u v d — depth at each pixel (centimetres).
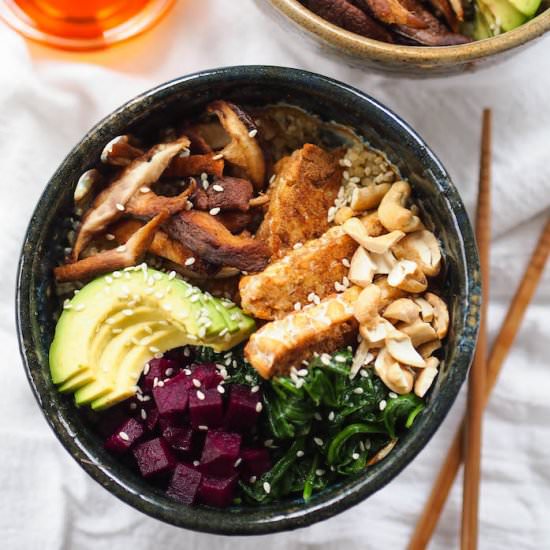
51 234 61
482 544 69
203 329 60
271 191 63
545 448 69
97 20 67
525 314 70
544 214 69
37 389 59
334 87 60
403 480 69
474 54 59
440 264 61
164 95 60
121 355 61
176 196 62
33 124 68
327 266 61
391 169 63
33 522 67
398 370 59
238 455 60
